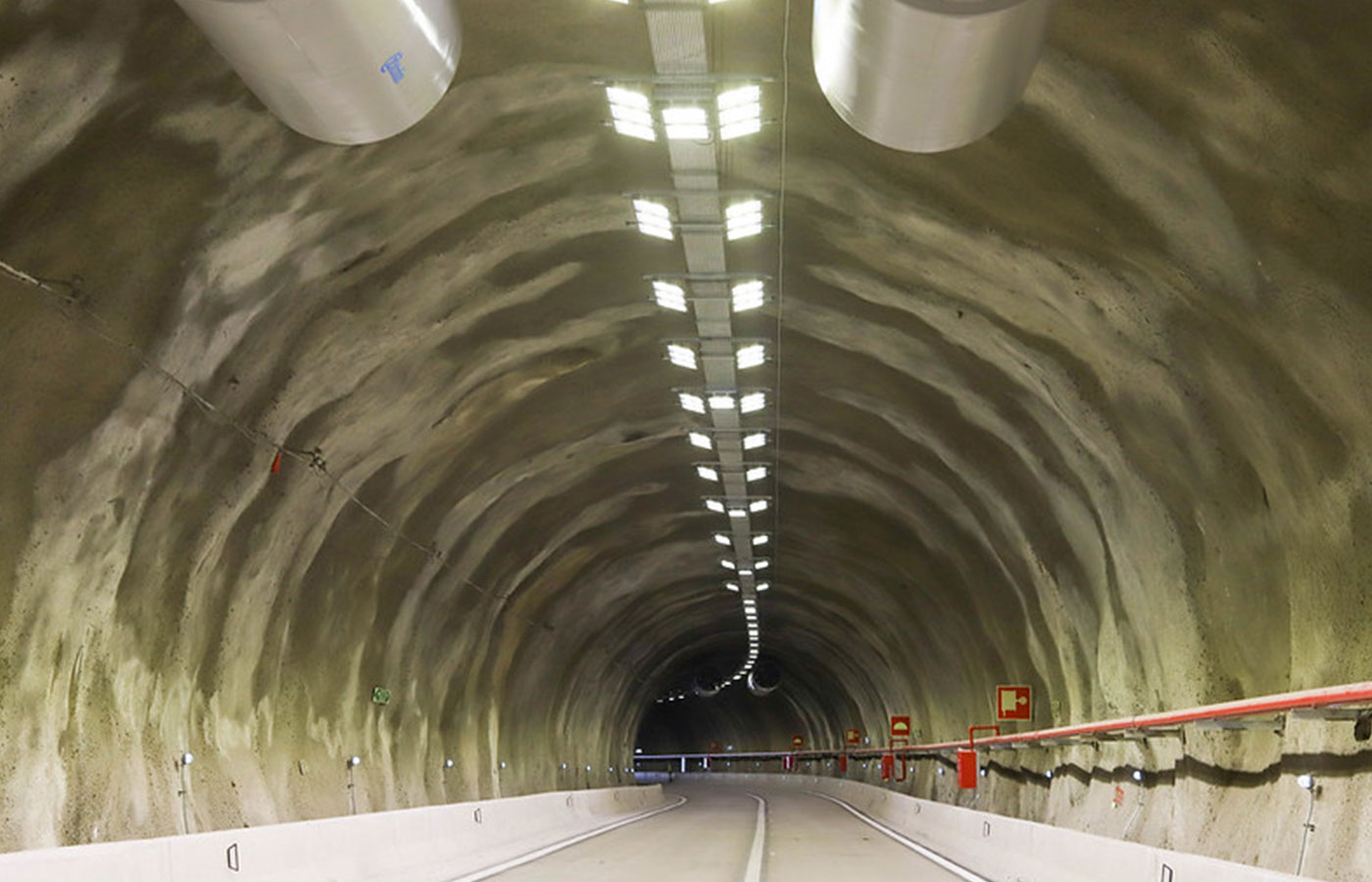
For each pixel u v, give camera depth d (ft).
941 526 97.09
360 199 48.57
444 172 50.85
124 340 42.80
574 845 80.64
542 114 50.14
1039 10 28.55
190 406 48.91
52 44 32.58
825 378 79.92
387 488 73.31
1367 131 31.37
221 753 61.87
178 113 37.86
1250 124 34.60
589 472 97.30
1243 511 50.19
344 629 76.79
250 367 51.67
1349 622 42.68
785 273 66.23
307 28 28.37
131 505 48.26
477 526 91.50
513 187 54.70
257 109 39.81
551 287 65.10
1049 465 69.41
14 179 35.32
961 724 130.31
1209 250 40.47
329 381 58.13
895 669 160.56
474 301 62.13
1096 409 58.18
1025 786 97.86
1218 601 54.49
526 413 79.15
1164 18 34.01
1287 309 38.81
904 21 28.60
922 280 60.23
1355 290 35.45
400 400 65.26
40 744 45.50
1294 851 45.42
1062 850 51.62
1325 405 40.19
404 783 89.97
